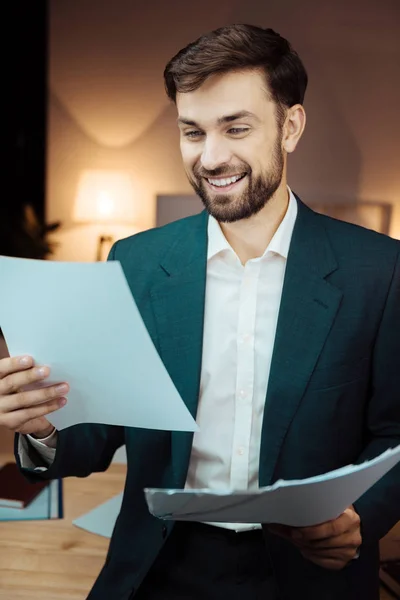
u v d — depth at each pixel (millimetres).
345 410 951
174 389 798
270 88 882
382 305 967
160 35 4977
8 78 5113
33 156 5258
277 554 924
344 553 866
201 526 979
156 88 5047
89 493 1408
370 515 901
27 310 792
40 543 1210
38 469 967
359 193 4949
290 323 956
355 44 4797
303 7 4797
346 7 4758
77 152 5199
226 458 990
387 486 943
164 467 1006
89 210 5195
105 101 5113
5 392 838
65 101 5156
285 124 944
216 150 875
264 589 963
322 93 4875
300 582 943
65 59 5098
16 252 5180
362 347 957
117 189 5152
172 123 5066
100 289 740
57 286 755
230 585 966
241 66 851
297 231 1001
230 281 1007
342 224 1053
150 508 678
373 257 990
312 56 4840
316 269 976
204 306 1003
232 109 856
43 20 5059
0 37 5090
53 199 5277
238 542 967
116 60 5051
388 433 970
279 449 935
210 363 996
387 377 963
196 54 854
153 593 987
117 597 964
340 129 4898
